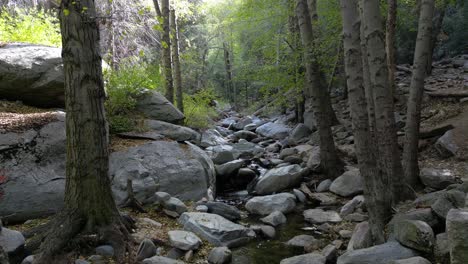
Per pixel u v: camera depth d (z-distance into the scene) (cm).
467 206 381
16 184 531
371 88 569
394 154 566
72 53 435
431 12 600
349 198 715
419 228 400
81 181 454
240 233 541
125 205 596
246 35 1753
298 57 995
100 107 459
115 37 1259
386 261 390
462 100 976
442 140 790
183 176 676
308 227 602
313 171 859
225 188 862
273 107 1250
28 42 795
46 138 587
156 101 910
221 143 1209
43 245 426
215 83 3178
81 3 434
